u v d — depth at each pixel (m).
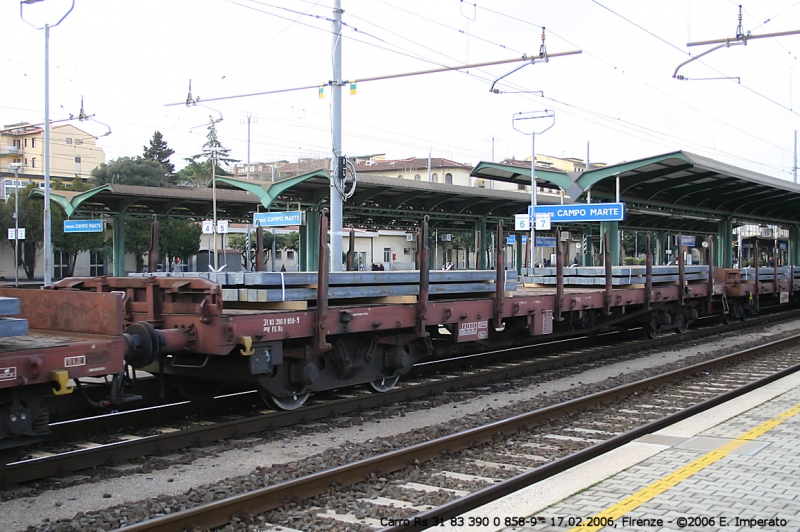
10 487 6.30
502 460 7.28
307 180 28.42
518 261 33.62
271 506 5.69
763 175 28.06
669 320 18.44
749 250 38.19
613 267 16.78
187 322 8.25
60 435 8.03
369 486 6.31
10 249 53.94
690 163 22.12
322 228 9.04
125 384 8.97
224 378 9.02
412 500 5.93
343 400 9.84
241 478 6.48
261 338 8.47
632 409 10.02
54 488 6.36
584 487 5.66
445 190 31.69
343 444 7.87
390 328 10.19
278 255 60.00
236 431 8.30
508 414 9.61
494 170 30.09
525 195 36.50
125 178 72.19
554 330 14.88
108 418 8.45
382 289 10.10
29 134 81.69
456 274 11.42
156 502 5.82
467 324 11.52
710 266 20.17
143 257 56.34
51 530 5.25
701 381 12.30
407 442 7.96
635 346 16.86
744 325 22.86
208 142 82.31
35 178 69.12
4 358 5.73
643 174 25.34
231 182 31.55
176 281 8.35
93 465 6.95
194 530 5.15
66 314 7.29
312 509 5.73
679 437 7.39
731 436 7.36
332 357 9.94
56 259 56.69
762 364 14.30
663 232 45.91
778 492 5.49
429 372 12.98
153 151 92.00
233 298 8.95
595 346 17.69
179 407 9.21
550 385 12.23
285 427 8.84
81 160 85.38
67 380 6.17
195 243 55.47
